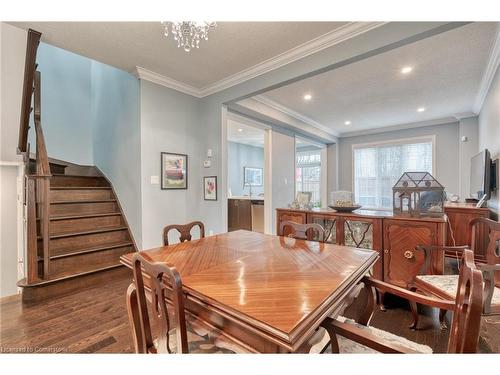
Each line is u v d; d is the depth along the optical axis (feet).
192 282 3.84
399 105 15.69
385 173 21.94
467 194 16.79
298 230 7.25
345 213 9.50
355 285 4.30
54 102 14.97
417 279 7.01
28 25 7.82
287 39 8.63
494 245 6.83
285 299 3.28
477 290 2.68
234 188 30.04
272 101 15.01
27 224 8.18
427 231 7.70
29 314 7.39
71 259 9.68
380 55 9.68
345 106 15.94
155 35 8.35
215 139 12.95
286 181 18.92
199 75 11.54
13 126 9.33
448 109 16.35
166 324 3.50
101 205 12.61
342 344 4.00
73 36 8.41
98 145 15.06
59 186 12.53
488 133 12.30
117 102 12.78
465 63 10.30
